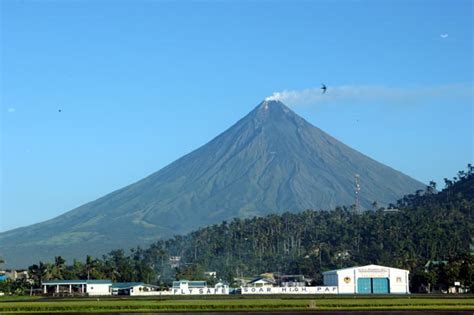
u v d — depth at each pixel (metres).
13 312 122.56
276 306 130.75
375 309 122.38
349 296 183.38
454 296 174.50
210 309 127.38
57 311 125.25
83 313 119.50
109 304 139.75
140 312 121.06
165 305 133.25
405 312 115.44
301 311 119.94
